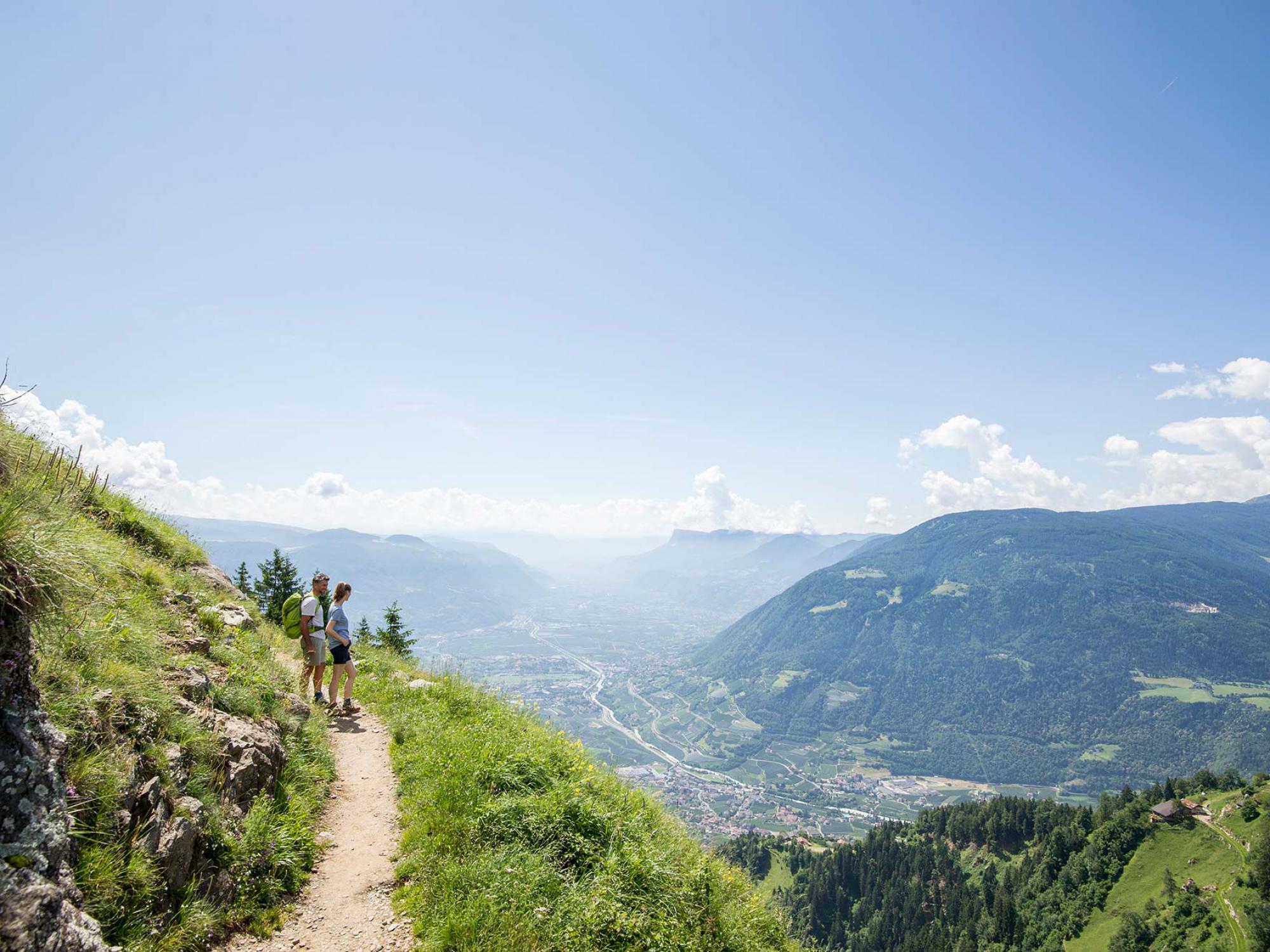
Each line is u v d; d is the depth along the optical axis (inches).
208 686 338.0
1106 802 6855.3
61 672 221.0
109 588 329.1
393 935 262.7
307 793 360.2
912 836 7500.0
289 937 250.4
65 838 164.1
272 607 1135.6
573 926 279.4
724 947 334.0
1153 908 4889.3
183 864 228.2
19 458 271.4
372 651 864.3
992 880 6181.1
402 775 420.2
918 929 5452.8
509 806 354.3
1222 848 5310.0
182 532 654.5
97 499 509.4
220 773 280.8
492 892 284.0
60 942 144.7
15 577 176.4
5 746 155.0
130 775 216.4
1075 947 5002.5
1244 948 4109.3
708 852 462.3
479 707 609.9
